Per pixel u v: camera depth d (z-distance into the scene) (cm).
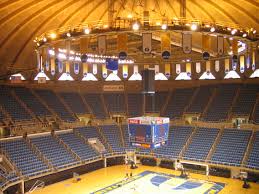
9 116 3112
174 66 3841
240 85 3628
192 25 1404
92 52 2369
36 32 2498
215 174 2956
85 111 3794
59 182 2833
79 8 2106
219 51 1523
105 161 3347
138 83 4044
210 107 3584
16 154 2720
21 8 2038
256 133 3064
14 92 3453
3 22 2198
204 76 3766
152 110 3894
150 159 3388
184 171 2988
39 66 1862
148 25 1388
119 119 3919
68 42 1645
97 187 2658
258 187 2600
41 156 2853
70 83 3912
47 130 3278
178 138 3428
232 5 1984
